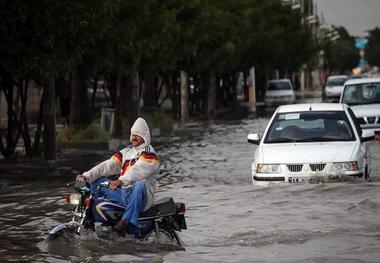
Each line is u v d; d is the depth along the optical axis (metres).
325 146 26.80
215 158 40.97
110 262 16.36
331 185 25.33
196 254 17.17
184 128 67.25
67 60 36.72
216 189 27.67
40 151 43.06
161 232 18.14
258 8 106.19
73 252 17.31
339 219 20.77
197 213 22.55
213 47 75.81
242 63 104.69
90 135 47.91
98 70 48.22
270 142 27.97
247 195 25.08
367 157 27.92
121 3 43.31
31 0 32.44
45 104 40.66
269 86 111.75
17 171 36.12
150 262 16.31
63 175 34.53
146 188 17.80
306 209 22.31
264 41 107.56
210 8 72.25
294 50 146.25
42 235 19.78
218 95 110.56
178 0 60.34
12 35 33.12
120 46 44.34
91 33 36.72
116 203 17.86
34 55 33.75
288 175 25.83
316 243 17.97
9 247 18.16
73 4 33.47
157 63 56.97
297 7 152.50
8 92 41.56
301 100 119.62
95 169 18.11
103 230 18.31
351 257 16.34
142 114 60.16
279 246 17.86
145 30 49.47
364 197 23.62
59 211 23.75
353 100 47.47
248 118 81.81
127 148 18.39
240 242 18.45
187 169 35.88
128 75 53.66
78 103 51.69
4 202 25.91
